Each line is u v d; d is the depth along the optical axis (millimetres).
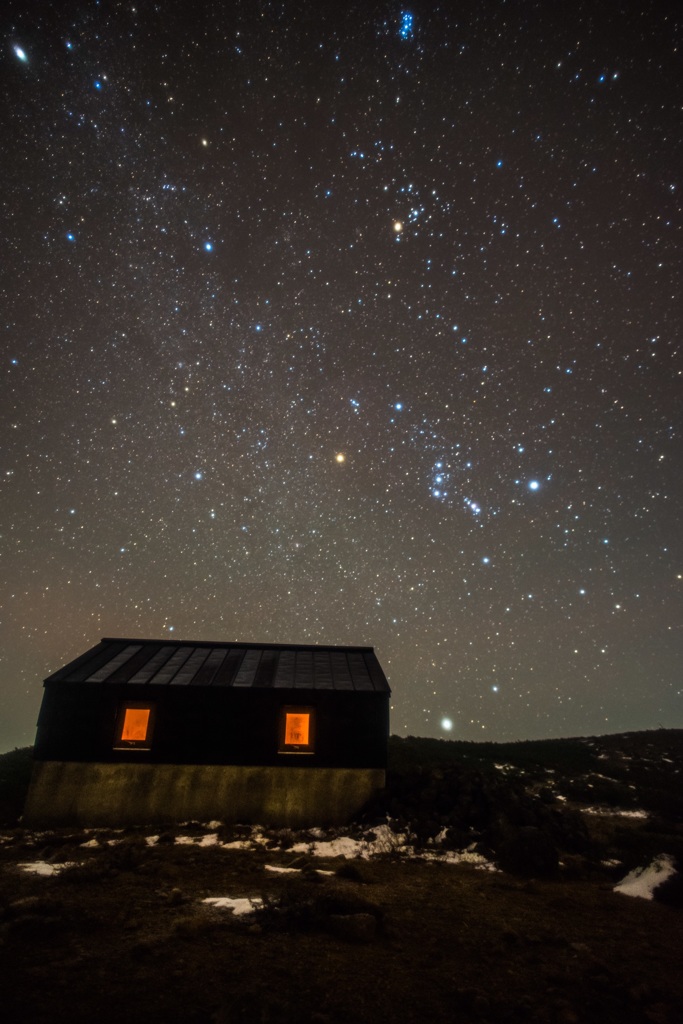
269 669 16000
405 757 21703
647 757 25203
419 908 7500
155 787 13883
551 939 6543
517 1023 4516
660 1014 4773
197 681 14961
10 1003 4305
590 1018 4684
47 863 9547
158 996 4559
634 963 5957
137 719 14398
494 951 6047
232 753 14242
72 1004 4348
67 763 13930
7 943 5469
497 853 11188
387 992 4930
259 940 5883
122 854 9508
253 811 13828
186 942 5711
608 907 8148
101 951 5398
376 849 11430
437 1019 4527
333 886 8359
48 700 14375
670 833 14000
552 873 10094
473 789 13766
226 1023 4160
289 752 14367
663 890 8867
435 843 11852
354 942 6012
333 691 14906
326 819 13867
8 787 16734
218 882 8273
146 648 17078
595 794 18984
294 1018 4367
